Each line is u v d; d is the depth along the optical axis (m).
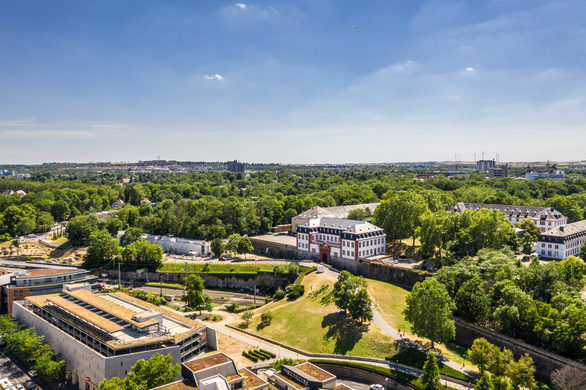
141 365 118.75
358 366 134.88
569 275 161.50
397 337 148.50
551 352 127.94
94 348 137.00
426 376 117.38
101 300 166.25
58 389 137.25
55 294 183.12
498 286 148.88
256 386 116.31
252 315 183.12
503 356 119.94
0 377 143.12
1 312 199.25
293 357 145.12
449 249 193.75
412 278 189.00
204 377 120.94
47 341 157.88
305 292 195.00
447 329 135.62
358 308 155.75
